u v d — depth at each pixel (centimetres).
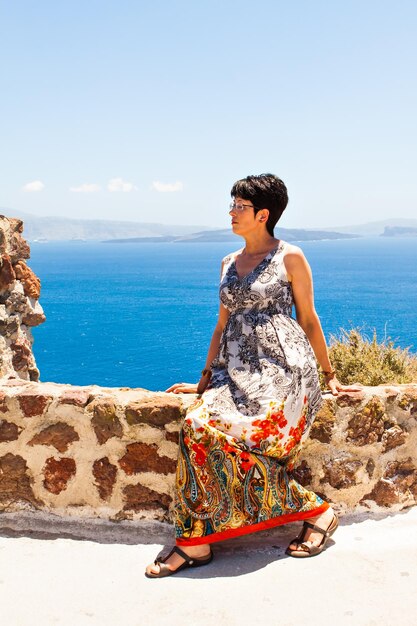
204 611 269
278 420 299
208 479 302
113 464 343
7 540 335
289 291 324
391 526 342
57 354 6238
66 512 349
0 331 643
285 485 311
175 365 5488
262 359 311
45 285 17338
